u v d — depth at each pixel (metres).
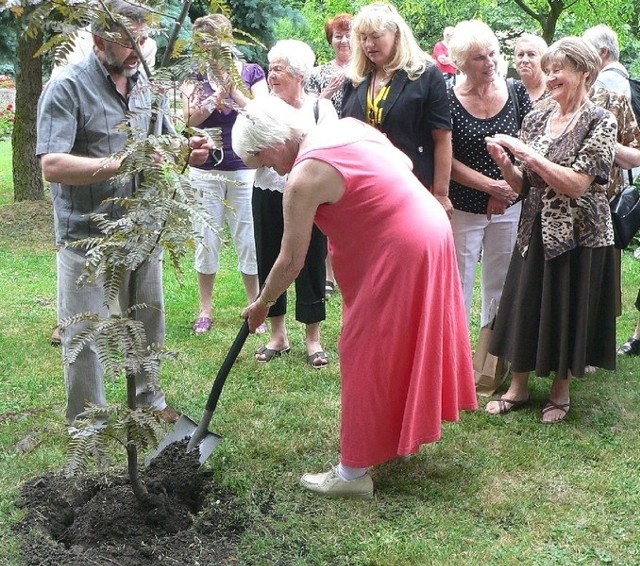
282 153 2.77
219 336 4.79
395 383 2.91
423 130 3.83
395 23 3.73
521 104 4.11
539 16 9.54
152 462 3.16
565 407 3.74
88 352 3.23
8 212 8.15
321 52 13.67
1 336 4.80
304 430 3.59
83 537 2.74
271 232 4.18
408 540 2.76
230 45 2.42
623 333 4.84
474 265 4.11
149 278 3.43
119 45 2.73
